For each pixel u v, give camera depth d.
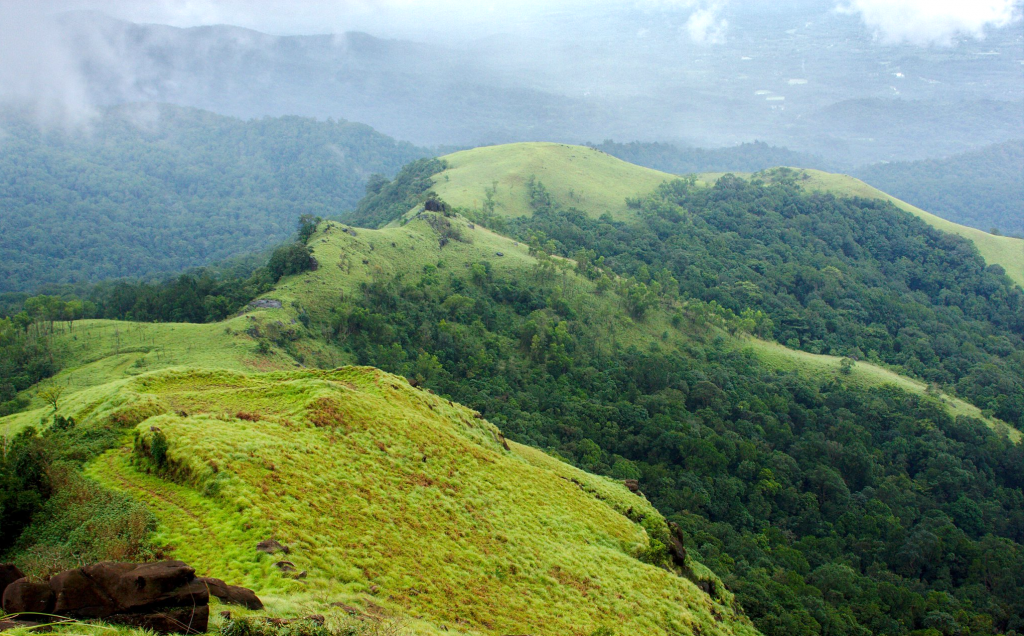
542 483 53.09
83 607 18.95
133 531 28.98
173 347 94.06
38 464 33.09
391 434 47.44
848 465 115.75
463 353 120.62
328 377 57.50
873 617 71.62
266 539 29.44
